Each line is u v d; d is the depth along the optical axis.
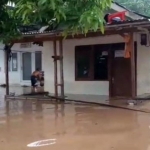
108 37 13.27
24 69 19.83
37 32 12.39
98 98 12.38
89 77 13.91
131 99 10.68
